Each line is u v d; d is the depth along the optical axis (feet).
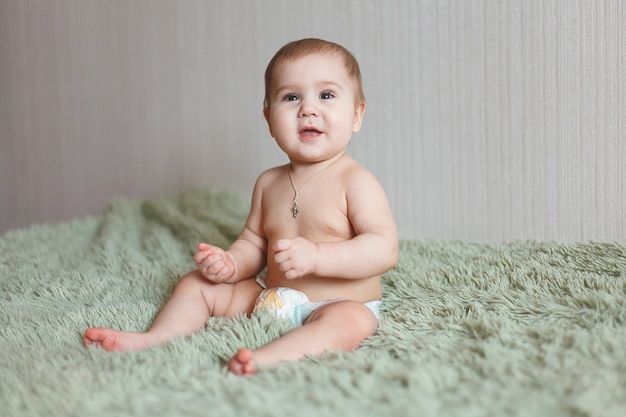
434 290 4.16
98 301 4.27
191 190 7.35
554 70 5.26
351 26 6.58
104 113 8.46
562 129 5.26
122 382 2.60
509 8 5.50
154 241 5.82
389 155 6.47
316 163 3.85
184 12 7.74
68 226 6.68
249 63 7.40
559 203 5.35
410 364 2.74
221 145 7.74
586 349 2.75
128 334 3.26
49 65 8.68
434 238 5.94
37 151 8.93
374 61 6.46
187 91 7.87
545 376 2.49
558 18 5.19
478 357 2.73
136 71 8.17
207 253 3.65
